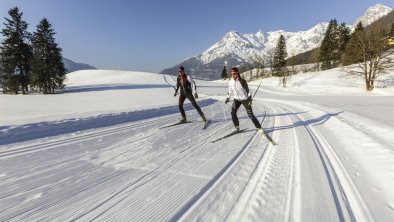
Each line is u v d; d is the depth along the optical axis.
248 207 2.85
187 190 3.26
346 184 3.47
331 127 7.68
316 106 14.72
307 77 52.69
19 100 24.66
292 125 7.93
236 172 3.87
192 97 7.73
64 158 4.46
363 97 25.77
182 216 2.67
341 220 2.62
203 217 2.65
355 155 4.77
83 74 84.31
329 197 3.09
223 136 6.32
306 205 2.90
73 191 3.20
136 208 2.82
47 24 45.84
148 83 56.66
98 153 4.79
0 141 5.46
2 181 3.44
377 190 3.30
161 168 4.03
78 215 2.67
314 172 3.87
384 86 38.44
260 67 87.62
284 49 78.12
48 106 18.58
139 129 7.07
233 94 6.41
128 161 4.35
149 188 3.31
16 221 2.54
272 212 2.75
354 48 37.66
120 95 29.02
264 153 4.87
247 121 8.58
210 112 10.92
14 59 44.06
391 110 12.02
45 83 44.62
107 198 3.03
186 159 4.48
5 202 2.89
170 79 68.56
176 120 8.73
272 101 20.08
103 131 6.72
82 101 22.75
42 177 3.61
